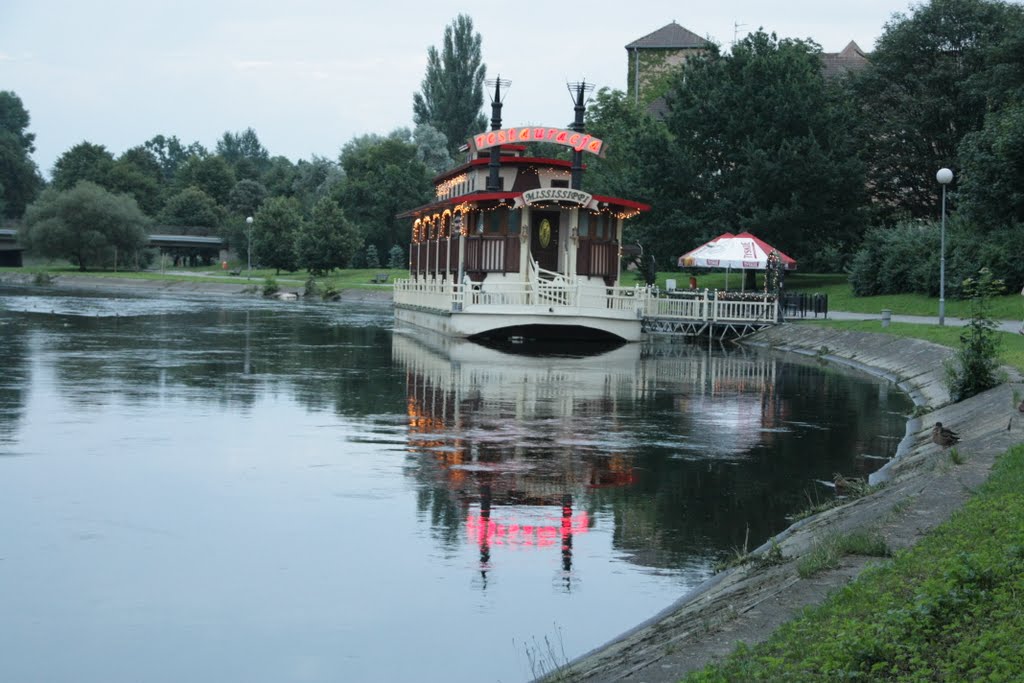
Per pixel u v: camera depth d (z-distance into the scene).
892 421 24.33
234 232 149.12
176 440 20.91
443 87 152.75
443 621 11.13
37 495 16.25
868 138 75.56
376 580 12.42
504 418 24.31
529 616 11.27
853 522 12.66
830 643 7.52
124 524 14.70
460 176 58.78
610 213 49.78
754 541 13.93
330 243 118.12
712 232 67.19
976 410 21.16
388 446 20.52
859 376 34.38
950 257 54.47
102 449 19.89
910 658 7.18
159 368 33.94
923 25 73.94
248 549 13.62
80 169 183.12
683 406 26.72
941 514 11.53
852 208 68.81
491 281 48.81
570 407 26.28
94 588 12.12
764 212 65.25
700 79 71.94
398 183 136.62
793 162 65.19
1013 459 13.12
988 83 63.75
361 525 14.76
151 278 117.31
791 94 67.12
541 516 15.31
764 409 26.31
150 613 11.38
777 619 8.88
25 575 12.52
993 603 7.85
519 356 40.53
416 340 47.66
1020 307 46.84
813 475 18.12
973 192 55.00
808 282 73.56
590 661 9.55
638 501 16.22
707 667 7.53
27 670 9.90
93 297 86.50
